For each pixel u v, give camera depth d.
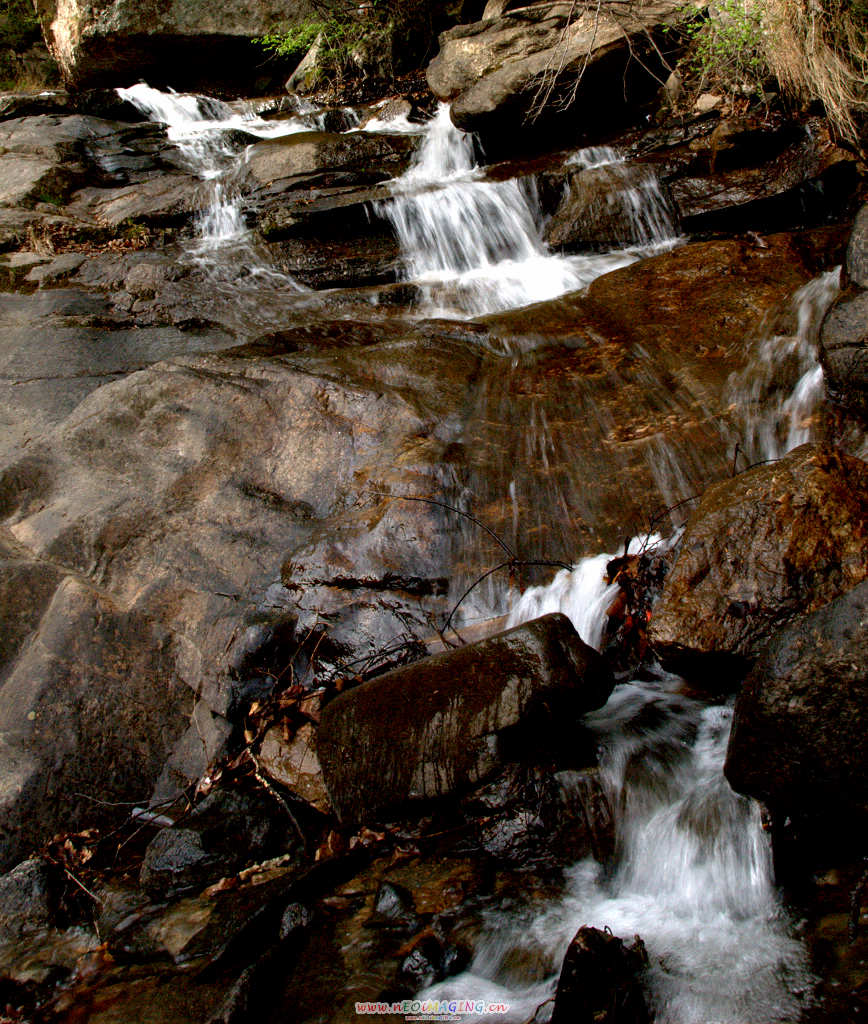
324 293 8.80
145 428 5.80
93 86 15.82
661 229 8.60
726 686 3.89
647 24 9.91
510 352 6.38
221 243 9.91
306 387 5.74
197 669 4.69
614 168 8.93
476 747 3.64
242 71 15.65
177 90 15.67
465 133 10.68
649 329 6.30
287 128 13.07
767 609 3.67
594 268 8.45
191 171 12.23
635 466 5.10
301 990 3.22
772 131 8.37
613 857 3.49
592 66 9.77
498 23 11.45
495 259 9.26
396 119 12.28
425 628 4.59
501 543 4.80
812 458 3.88
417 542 4.83
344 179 10.57
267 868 3.86
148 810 4.41
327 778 3.96
